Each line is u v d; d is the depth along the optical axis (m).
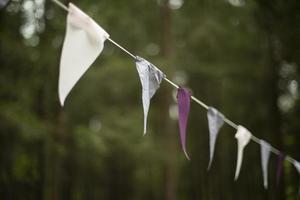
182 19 8.16
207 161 10.30
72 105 7.72
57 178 6.71
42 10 6.43
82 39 1.25
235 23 7.55
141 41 8.27
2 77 6.01
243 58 8.32
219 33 7.66
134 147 8.00
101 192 12.46
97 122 8.15
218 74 8.41
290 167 7.92
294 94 8.26
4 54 6.00
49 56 6.43
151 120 8.97
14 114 5.86
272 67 7.59
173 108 9.58
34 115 6.30
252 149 9.21
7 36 6.18
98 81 7.74
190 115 10.09
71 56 1.22
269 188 7.60
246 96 8.87
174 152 8.07
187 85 9.71
